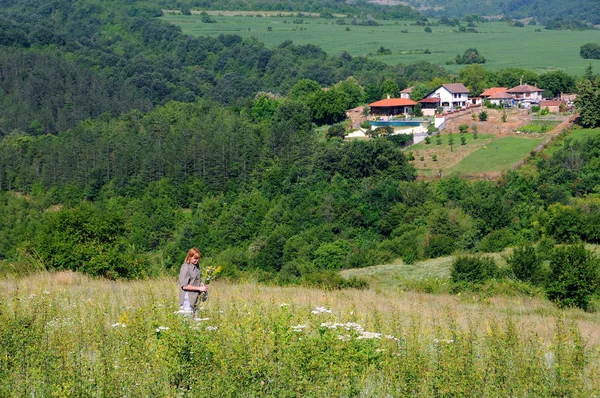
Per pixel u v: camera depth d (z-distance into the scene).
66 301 15.17
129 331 10.83
